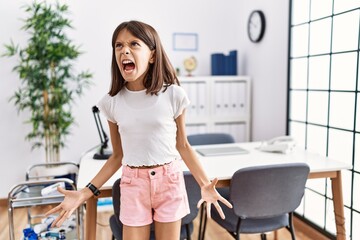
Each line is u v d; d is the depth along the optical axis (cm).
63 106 341
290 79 293
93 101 349
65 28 334
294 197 177
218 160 209
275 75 314
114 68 123
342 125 236
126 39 115
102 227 280
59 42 309
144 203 121
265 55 329
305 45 273
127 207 122
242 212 172
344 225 198
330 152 249
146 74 121
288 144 227
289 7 288
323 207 258
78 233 189
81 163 209
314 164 196
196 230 271
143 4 352
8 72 327
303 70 277
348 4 226
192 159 131
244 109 357
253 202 171
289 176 169
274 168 164
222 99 349
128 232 121
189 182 164
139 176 120
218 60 358
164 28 360
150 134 118
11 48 312
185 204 127
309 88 270
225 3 375
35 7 309
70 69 338
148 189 120
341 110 236
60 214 124
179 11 363
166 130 120
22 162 340
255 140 357
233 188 167
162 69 122
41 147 341
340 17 233
